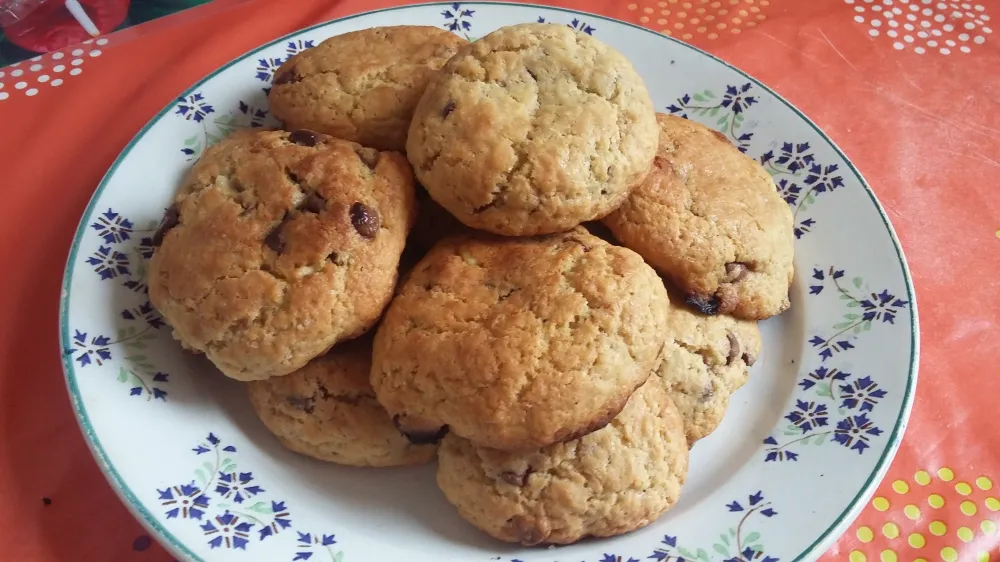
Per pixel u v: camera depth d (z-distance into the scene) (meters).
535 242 0.24
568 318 0.22
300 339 0.22
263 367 0.22
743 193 0.27
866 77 0.37
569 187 0.23
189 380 0.24
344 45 0.28
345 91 0.27
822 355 0.27
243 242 0.22
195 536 0.21
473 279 0.23
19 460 0.24
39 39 0.37
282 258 0.22
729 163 0.28
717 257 0.25
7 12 0.37
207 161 0.25
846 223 0.30
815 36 0.39
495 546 0.23
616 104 0.24
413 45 0.28
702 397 0.25
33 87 0.32
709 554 0.22
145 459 0.22
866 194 0.30
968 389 0.28
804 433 0.25
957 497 0.25
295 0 0.36
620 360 0.21
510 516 0.22
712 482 0.25
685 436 0.25
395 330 0.22
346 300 0.22
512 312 0.22
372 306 0.23
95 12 0.38
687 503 0.24
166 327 0.25
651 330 0.22
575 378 0.21
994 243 0.32
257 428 0.25
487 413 0.21
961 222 0.33
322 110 0.27
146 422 0.23
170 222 0.24
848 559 0.24
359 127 0.26
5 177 0.30
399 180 0.24
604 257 0.23
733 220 0.26
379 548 0.22
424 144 0.23
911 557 0.24
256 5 0.36
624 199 0.24
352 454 0.24
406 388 0.22
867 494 0.23
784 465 0.25
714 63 0.33
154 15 0.39
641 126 0.24
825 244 0.30
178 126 0.29
